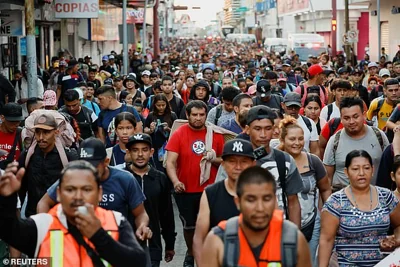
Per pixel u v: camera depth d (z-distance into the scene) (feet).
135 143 30.32
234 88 44.88
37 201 30.53
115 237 18.60
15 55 103.14
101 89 46.29
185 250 40.40
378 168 33.24
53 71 103.14
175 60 185.68
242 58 203.21
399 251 24.94
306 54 207.00
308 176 29.60
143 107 61.11
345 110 33.35
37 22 118.01
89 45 179.01
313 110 42.57
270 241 18.24
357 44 270.05
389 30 186.50
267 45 249.75
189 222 35.68
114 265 17.87
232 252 18.25
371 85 71.36
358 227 25.76
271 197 17.87
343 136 34.06
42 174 30.35
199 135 35.63
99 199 18.60
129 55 165.78
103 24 177.78
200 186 35.55
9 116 35.86
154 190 30.66
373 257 25.93
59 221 18.48
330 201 26.08
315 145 38.68
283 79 71.51
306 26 315.78
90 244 18.33
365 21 269.44
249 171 17.97
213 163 35.63
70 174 18.08
